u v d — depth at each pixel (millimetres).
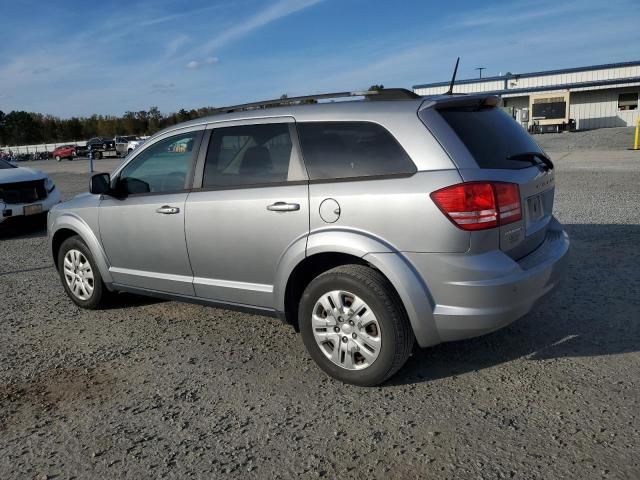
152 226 4559
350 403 3430
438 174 3277
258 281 4027
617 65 41281
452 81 4098
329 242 3543
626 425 3035
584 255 6457
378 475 2729
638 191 11188
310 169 3738
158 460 2926
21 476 2842
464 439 2988
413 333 3496
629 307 4770
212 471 2814
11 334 4867
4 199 9648
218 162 4234
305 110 3877
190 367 4039
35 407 3539
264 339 4512
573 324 4473
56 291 6211
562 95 40125
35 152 65375
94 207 5051
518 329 4434
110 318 5180
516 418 3166
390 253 3363
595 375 3625
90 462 2936
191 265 4387
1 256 8328
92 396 3660
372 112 3596
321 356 3721
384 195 3385
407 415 3256
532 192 3631
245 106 4336
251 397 3557
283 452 2951
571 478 2627
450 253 3236
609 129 38594
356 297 3498
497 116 3826
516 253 3486
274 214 3807
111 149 47156
